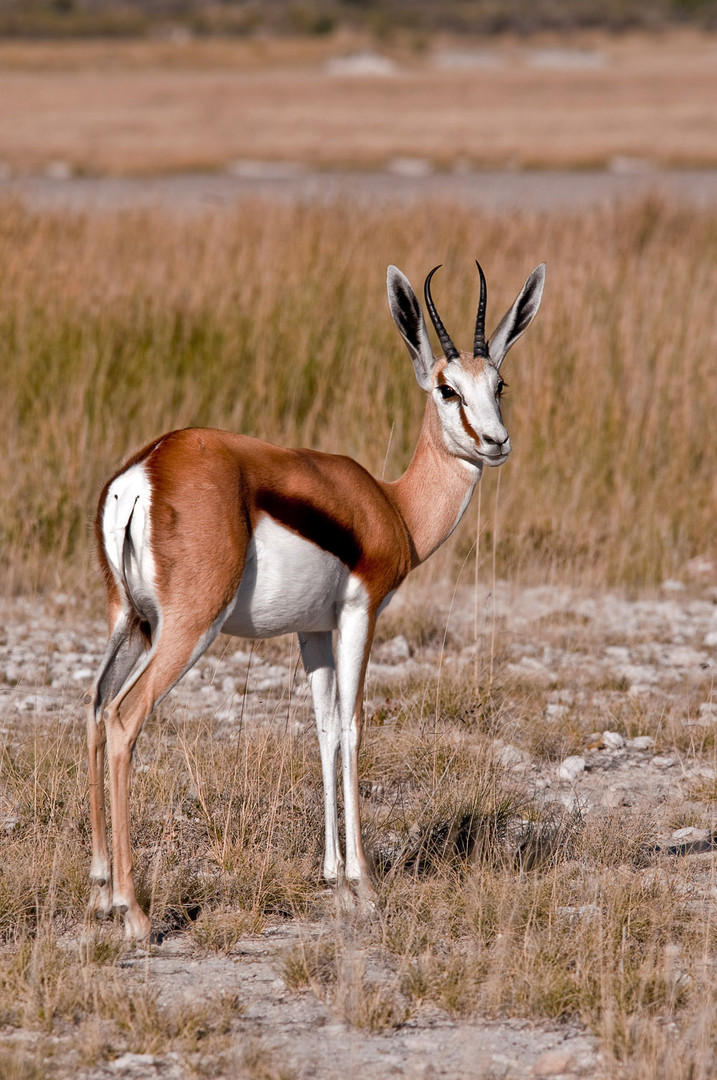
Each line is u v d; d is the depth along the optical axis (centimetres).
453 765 1808
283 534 1338
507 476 3080
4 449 2931
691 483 3184
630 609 2678
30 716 1969
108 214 4909
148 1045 1117
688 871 1512
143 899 1391
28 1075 1048
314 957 1270
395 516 1480
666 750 1977
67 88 15162
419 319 1527
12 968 1223
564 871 1500
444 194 6462
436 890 1441
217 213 4916
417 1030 1177
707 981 1220
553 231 4597
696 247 4659
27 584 2631
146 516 1273
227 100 14062
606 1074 1083
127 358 3222
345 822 1530
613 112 13175
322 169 8688
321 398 3231
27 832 1523
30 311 3272
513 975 1252
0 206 4300
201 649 1292
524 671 2272
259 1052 1096
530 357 3350
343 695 1436
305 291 3538
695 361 3438
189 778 1706
